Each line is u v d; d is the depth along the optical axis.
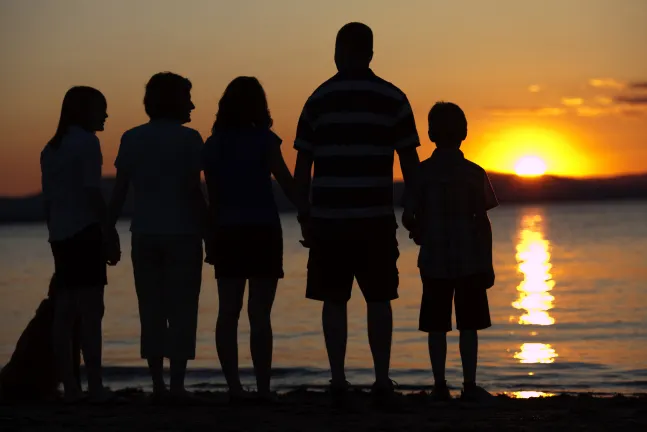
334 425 6.18
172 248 7.59
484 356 21.52
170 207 7.59
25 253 107.00
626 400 8.08
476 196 8.00
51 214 7.81
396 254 7.04
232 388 7.61
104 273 7.87
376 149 6.82
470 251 7.98
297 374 18.77
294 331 28.62
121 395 8.91
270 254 7.41
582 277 53.00
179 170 7.59
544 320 31.25
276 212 7.49
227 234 7.38
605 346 23.70
